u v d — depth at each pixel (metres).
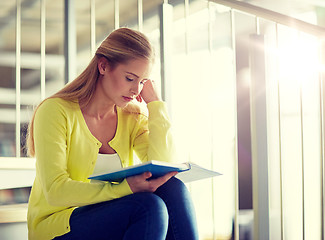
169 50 2.49
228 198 4.06
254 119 2.20
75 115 1.54
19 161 2.12
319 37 2.23
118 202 1.33
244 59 5.02
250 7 2.28
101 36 4.93
